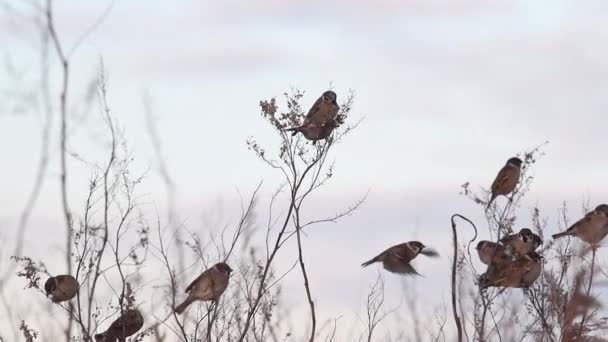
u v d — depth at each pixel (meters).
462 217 13.06
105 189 12.53
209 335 12.89
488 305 13.57
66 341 11.35
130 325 15.21
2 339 11.39
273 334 13.77
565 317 13.34
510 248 14.41
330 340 13.73
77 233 12.83
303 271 14.55
